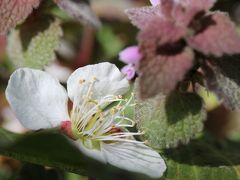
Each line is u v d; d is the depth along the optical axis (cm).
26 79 9
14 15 10
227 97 8
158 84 8
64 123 10
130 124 10
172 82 8
